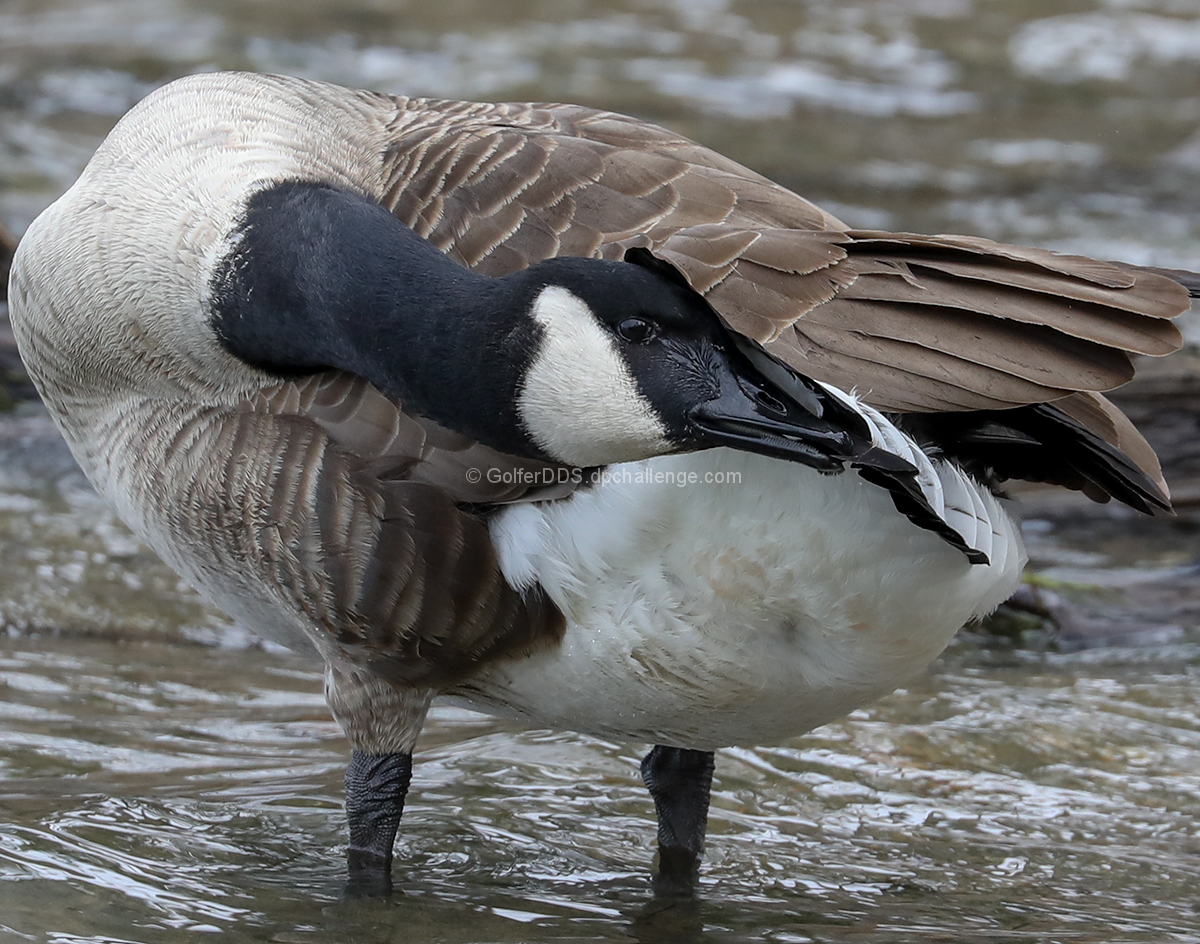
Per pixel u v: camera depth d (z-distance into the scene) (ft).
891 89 96.17
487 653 27.89
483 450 26.30
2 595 43.01
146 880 28.48
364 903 28.40
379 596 27.35
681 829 31.35
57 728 35.88
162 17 101.40
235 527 28.17
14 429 53.52
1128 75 100.99
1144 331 24.07
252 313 27.43
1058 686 40.73
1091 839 32.55
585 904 28.96
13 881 27.84
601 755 36.11
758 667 27.20
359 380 27.25
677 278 24.52
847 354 24.40
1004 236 72.90
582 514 26.21
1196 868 31.19
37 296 30.25
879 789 34.68
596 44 101.04
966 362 24.09
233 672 40.32
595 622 26.94
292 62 92.89
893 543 25.48
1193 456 50.65
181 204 28.86
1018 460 27.68
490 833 32.04
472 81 90.79
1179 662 42.73
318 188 28.14
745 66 98.53
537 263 25.29
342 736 36.58
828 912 28.89
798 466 25.02
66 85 87.51
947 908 29.07
